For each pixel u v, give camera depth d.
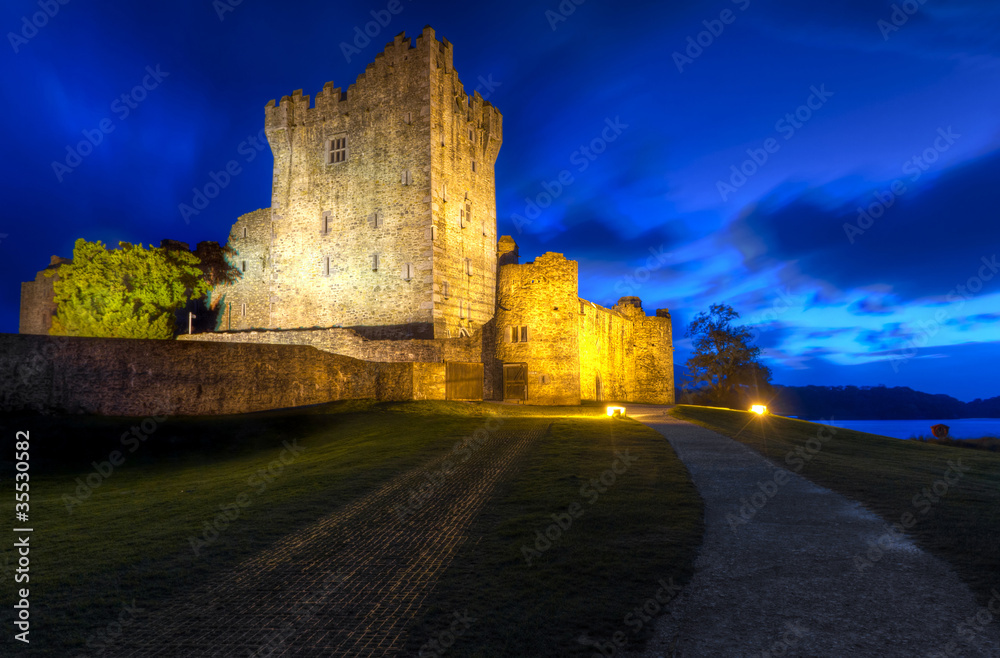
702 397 68.88
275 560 10.66
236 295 49.84
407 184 43.56
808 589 8.53
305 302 46.84
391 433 24.25
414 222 43.12
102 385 27.98
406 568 10.04
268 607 8.84
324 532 12.04
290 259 47.69
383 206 44.34
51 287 53.53
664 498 13.09
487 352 42.59
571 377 42.41
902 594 8.24
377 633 7.90
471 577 9.48
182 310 50.12
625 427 25.20
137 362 28.69
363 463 18.33
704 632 7.47
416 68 43.88
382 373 34.47
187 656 7.53
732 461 17.48
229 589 9.52
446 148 44.81
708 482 14.79
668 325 67.06
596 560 9.76
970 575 8.69
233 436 26.44
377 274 44.19
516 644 7.39
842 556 9.67
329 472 17.31
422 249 42.72
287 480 17.00
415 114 43.69
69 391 27.39
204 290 49.59
